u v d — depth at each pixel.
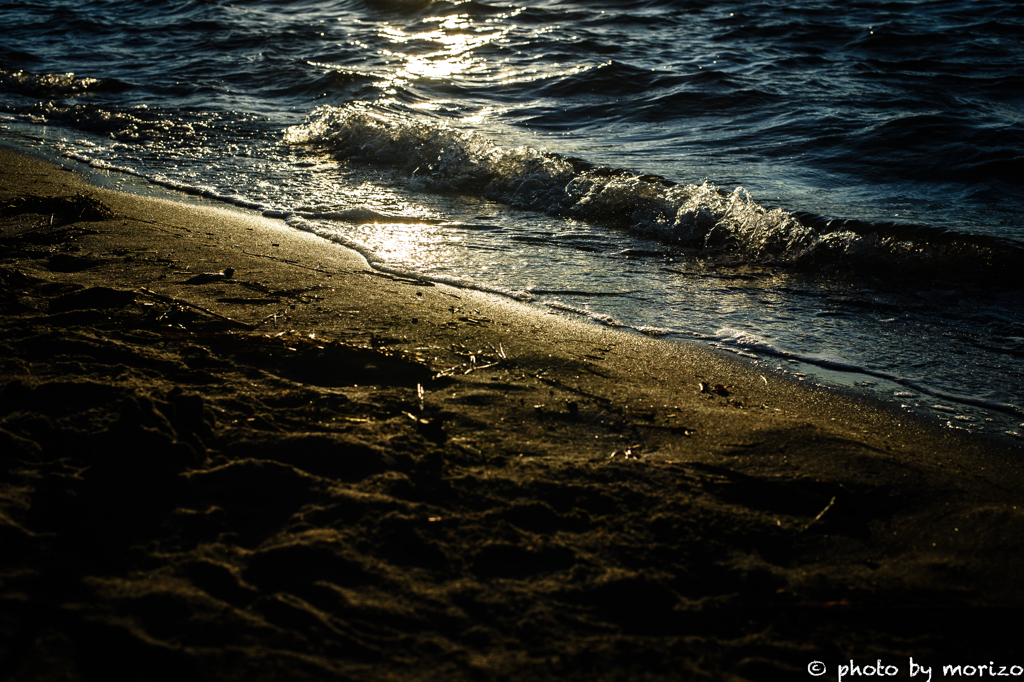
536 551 1.62
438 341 2.75
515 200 5.17
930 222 4.43
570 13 13.02
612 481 1.90
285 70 9.31
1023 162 5.64
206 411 2.02
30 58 10.21
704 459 2.04
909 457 2.12
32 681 1.20
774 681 1.35
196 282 3.21
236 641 1.32
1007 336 3.20
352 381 2.37
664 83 8.51
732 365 2.83
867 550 1.72
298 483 1.78
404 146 6.16
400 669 1.30
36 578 1.42
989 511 1.85
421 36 11.55
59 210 4.18
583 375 2.57
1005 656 1.43
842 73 9.12
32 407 1.99
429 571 1.54
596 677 1.32
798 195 5.07
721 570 1.62
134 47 11.14
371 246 4.07
